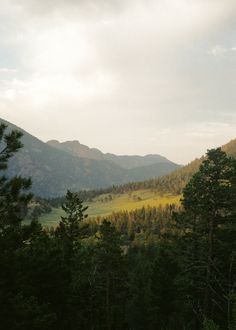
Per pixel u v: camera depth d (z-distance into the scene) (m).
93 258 36.66
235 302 15.95
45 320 15.15
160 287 38.84
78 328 28.52
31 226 15.34
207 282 26.16
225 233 26.86
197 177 27.39
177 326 35.38
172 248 35.66
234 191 26.52
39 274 20.72
